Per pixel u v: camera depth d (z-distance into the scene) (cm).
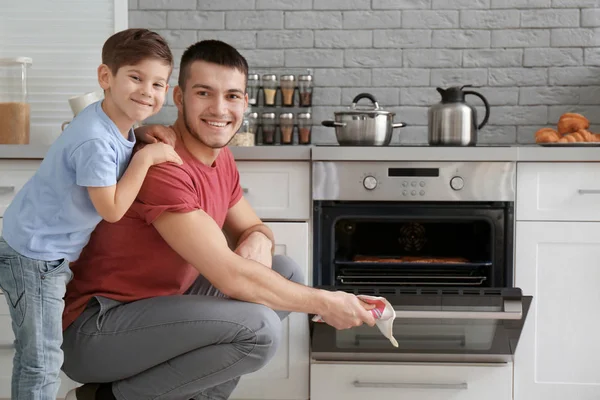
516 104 350
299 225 288
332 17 352
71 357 212
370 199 284
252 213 254
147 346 208
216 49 216
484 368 286
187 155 220
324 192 286
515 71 350
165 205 203
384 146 287
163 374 212
